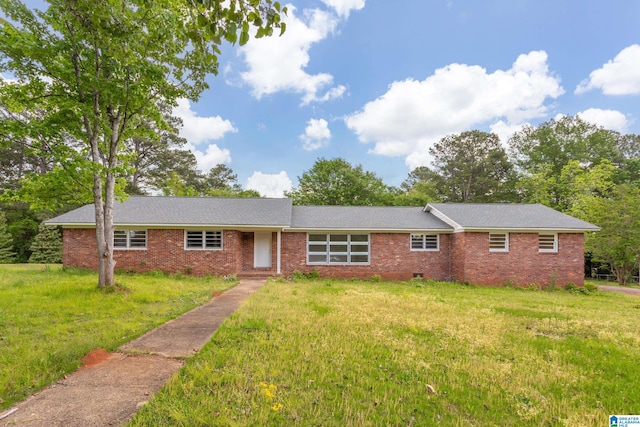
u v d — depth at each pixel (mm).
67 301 7578
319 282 14516
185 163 35656
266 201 18688
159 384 3471
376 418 2957
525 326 6891
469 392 3617
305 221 16875
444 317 7336
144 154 32406
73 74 8500
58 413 2838
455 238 16141
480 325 6684
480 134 39438
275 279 14617
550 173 32750
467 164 39000
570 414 3197
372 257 16484
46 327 5609
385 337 5582
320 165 32406
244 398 3182
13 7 7449
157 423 2701
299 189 33750
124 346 4746
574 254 15336
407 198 32469
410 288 13258
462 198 40219
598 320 7648
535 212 17141
